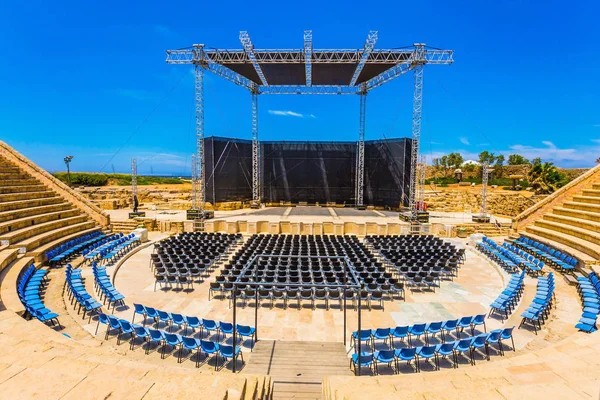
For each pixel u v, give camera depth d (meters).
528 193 48.31
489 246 24.45
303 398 8.45
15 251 17.83
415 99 34.69
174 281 17.97
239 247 25.56
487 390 5.32
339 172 52.66
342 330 12.70
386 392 5.67
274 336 12.21
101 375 5.69
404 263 19.17
